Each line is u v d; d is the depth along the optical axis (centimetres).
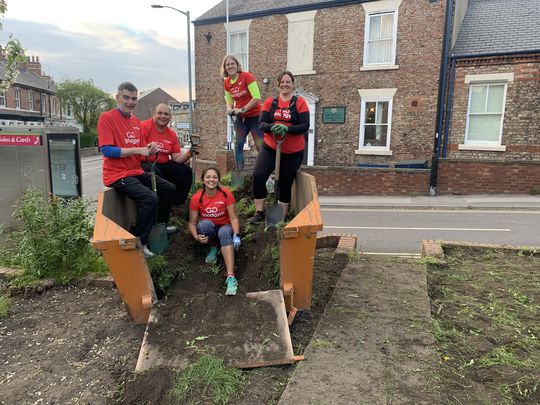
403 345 331
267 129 457
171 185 475
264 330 333
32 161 680
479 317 390
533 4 1565
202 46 1934
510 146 1398
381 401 264
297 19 1688
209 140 1977
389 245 781
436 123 1486
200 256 456
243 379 298
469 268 527
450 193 1370
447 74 1458
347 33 1605
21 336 388
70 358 350
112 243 337
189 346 322
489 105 1424
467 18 1619
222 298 371
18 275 516
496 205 1161
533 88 1348
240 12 1825
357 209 1223
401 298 416
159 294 396
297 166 489
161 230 449
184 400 280
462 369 304
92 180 2188
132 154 425
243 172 613
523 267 530
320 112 1689
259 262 418
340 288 443
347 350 323
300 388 278
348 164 1661
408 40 1502
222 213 438
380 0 1527
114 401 292
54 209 540
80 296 474
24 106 4206
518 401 269
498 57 1375
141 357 316
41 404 293
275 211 473
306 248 353
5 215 688
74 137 711
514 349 334
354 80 1614
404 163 1518
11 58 800
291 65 1723
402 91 1534
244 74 593
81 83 4784
